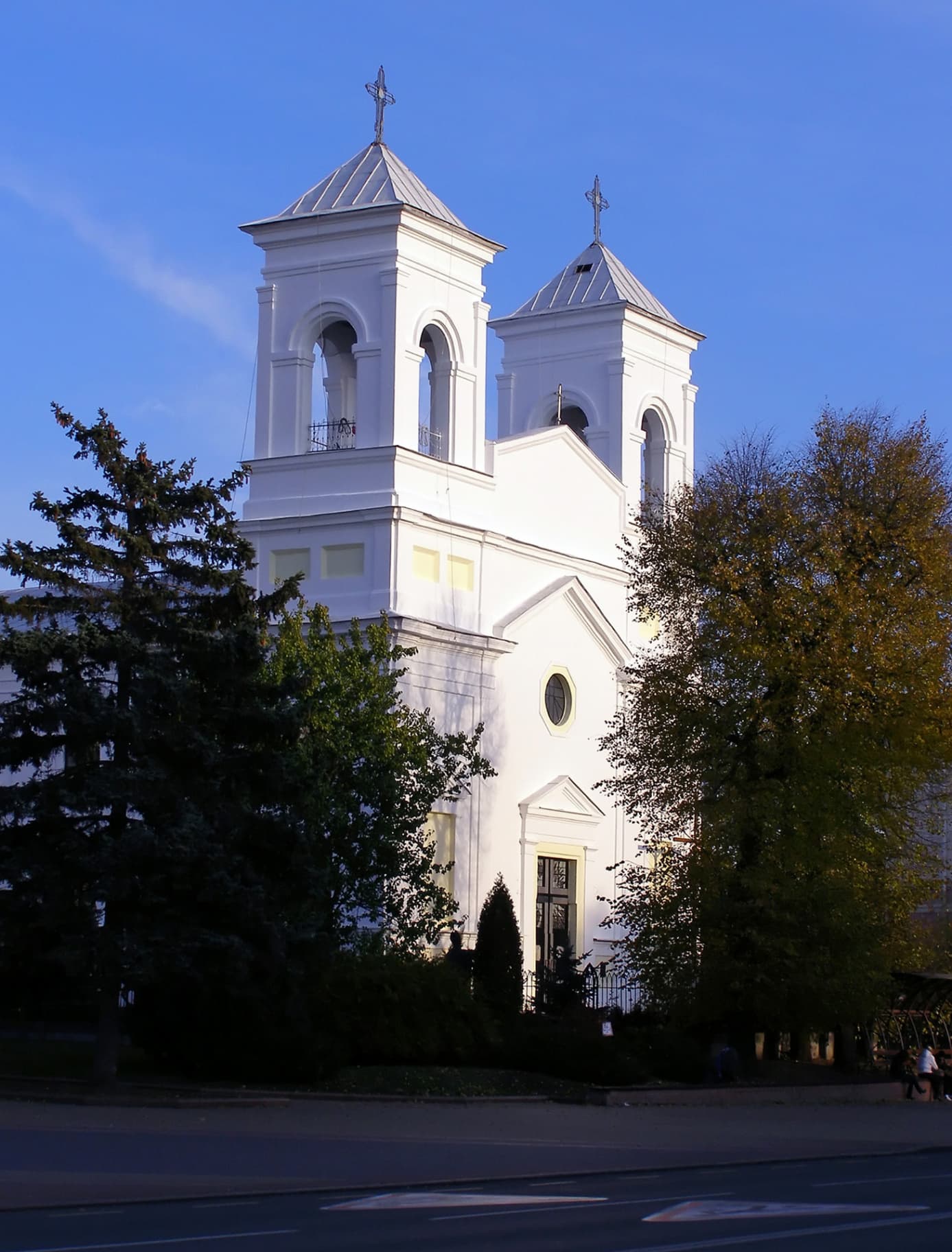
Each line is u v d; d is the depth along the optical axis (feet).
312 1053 101.19
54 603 102.12
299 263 153.28
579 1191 61.57
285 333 153.48
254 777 102.12
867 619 123.65
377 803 118.01
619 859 167.12
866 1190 63.67
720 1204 57.21
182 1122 83.56
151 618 102.42
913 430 135.33
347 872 117.39
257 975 99.55
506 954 135.54
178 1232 47.96
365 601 145.07
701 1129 91.56
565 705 163.32
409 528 146.82
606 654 168.35
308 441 152.76
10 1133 75.46
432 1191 60.75
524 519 161.17
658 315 181.88
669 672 130.62
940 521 132.98
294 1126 83.10
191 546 103.86
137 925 96.48
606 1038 117.08
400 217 148.36
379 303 149.59
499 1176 65.62
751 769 126.31
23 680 101.35
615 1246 46.11
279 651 120.98
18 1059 108.78
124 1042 123.95
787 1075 129.70
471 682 151.84
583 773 163.53
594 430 178.09
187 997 101.14
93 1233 47.73
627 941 132.57
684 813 127.75
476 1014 115.75
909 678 124.26
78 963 94.99
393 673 124.57
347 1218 52.11
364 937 119.65
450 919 131.23
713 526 131.95
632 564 146.41
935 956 147.84
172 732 98.84
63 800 96.78
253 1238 46.68
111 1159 66.49
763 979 119.85
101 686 102.63
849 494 131.85
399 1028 110.83
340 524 147.54
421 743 121.49
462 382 155.53
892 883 129.29
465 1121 89.81
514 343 184.14
